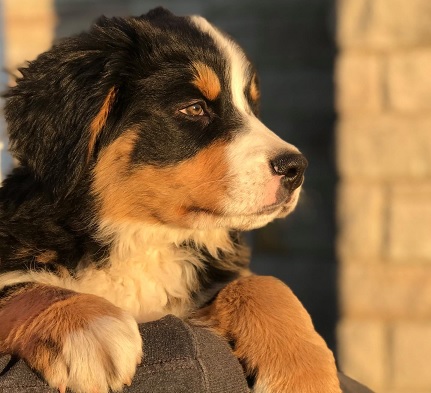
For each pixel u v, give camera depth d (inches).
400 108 44.2
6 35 56.4
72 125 26.4
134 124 27.5
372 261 44.8
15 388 21.1
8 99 28.0
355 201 44.8
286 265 52.2
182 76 27.9
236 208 27.5
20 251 25.4
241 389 21.3
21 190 26.5
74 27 57.2
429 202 44.0
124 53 27.6
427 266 44.3
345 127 44.8
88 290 26.5
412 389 44.6
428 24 43.7
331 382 23.8
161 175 27.7
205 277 28.3
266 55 54.4
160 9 31.7
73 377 21.8
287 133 54.0
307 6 53.8
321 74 53.6
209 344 21.7
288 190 27.7
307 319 25.6
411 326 44.5
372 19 44.1
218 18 55.1
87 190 26.8
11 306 23.8
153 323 22.0
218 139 28.0
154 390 20.4
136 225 27.6
